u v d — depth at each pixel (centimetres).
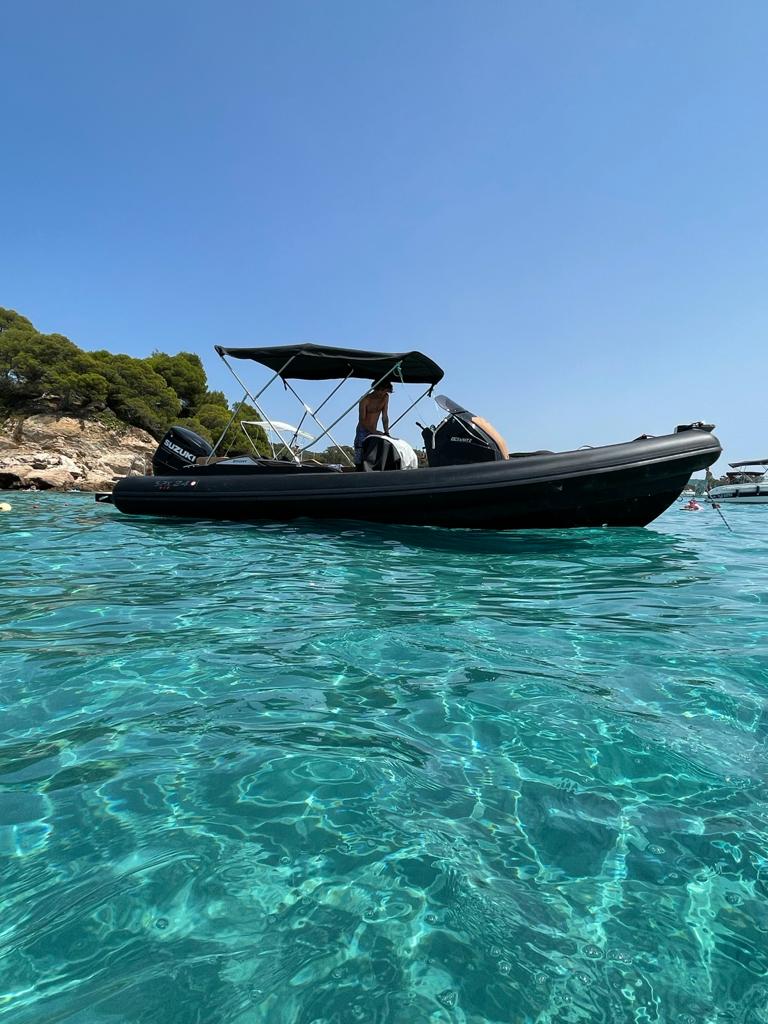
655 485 620
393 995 91
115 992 91
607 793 148
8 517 881
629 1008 90
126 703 197
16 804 140
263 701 200
